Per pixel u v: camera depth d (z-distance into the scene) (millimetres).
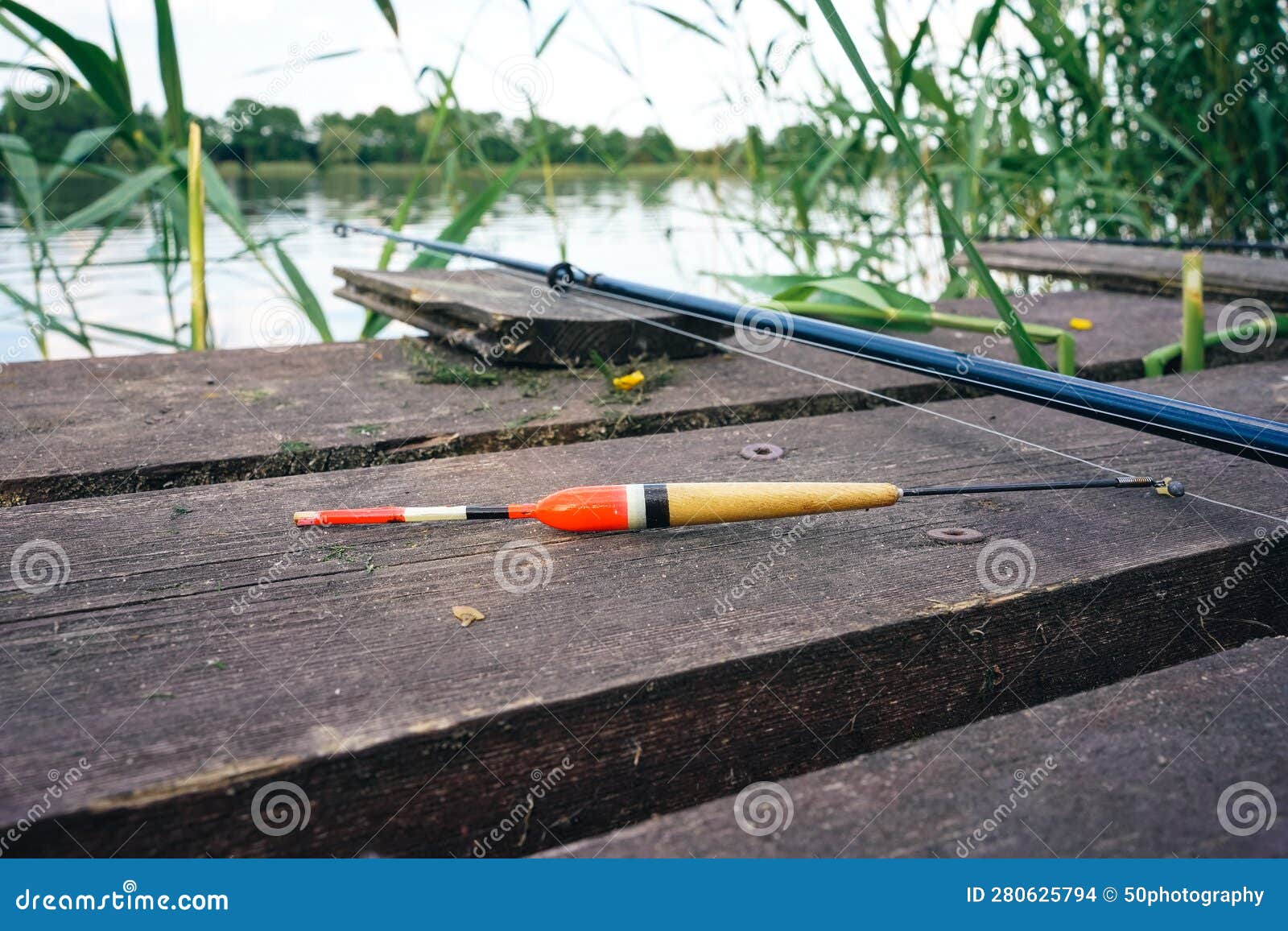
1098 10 906
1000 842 212
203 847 222
